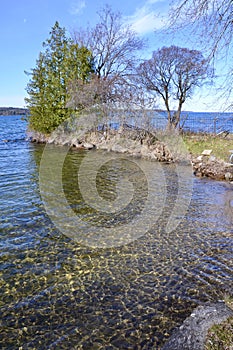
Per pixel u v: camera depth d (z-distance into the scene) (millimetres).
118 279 3680
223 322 2561
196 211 6379
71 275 3789
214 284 3514
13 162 12547
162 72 17734
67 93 18625
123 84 16641
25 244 4711
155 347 2518
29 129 22656
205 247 4566
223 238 4898
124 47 19422
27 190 8008
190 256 4273
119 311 3045
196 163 10766
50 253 4414
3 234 5074
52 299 3273
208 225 5527
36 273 3836
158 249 4539
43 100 20047
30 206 6652
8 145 18891
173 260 4160
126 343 2590
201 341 2320
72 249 4566
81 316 2980
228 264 4008
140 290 3428
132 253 4418
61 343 2613
